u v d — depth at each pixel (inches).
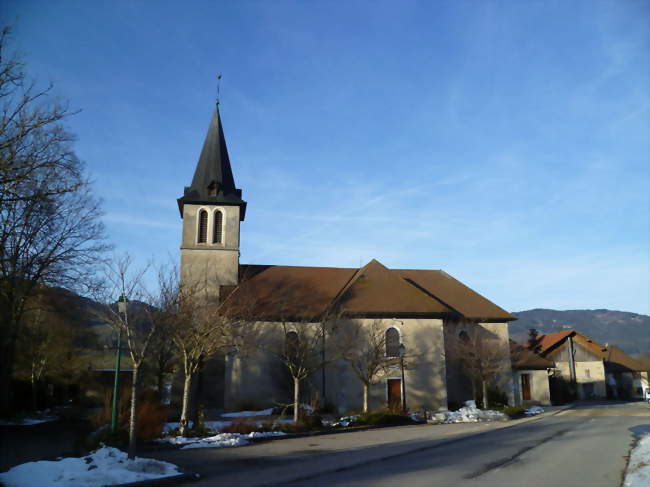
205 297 1224.2
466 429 987.9
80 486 451.5
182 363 1128.2
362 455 660.7
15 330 1052.5
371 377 1224.2
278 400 1373.0
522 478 494.0
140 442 759.1
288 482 488.7
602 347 2765.7
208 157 1642.5
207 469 567.2
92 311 930.1
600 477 498.0
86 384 1665.8
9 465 571.2
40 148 831.1
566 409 1539.1
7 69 746.2
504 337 1668.3
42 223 991.0
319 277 1659.7
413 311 1448.1
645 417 1220.5
